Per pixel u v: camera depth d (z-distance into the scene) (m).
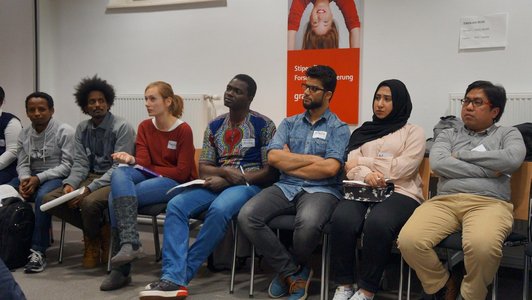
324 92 2.56
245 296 2.46
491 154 2.17
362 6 3.16
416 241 2.06
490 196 2.19
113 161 3.03
